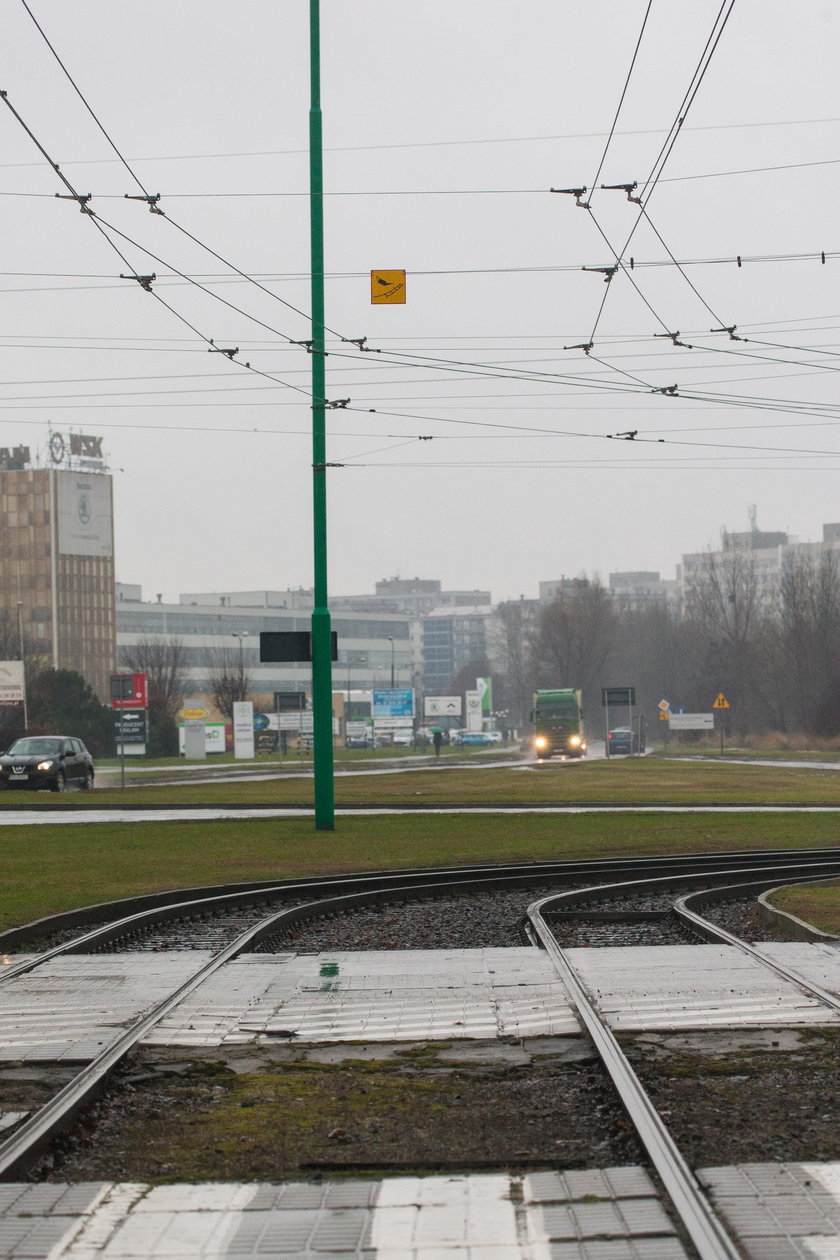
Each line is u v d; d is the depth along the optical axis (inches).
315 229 2058.3
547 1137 521.7
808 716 7869.1
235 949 1031.0
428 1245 403.5
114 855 1824.6
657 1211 427.2
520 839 2097.7
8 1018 768.9
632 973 908.0
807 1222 415.2
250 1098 590.6
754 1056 655.1
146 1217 431.8
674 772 4613.7
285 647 2209.6
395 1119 554.3
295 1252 399.9
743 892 1486.2
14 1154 484.4
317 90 2071.9
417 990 850.1
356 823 2406.5
